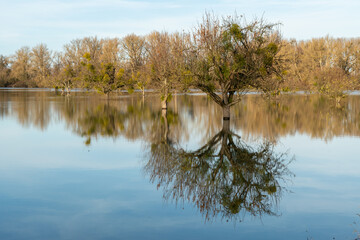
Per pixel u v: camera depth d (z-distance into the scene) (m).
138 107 40.69
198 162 13.73
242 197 9.47
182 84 26.33
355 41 72.88
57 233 7.03
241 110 37.16
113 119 28.56
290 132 21.64
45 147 16.84
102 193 9.70
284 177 11.49
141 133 21.34
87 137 19.97
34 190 9.95
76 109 37.47
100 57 79.56
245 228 7.36
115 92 68.75
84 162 13.66
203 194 9.71
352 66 69.81
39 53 94.88
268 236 6.93
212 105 45.31
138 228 7.30
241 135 20.55
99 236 6.88
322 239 6.77
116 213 8.17
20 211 8.29
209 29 25.77
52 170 12.36
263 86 25.38
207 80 25.16
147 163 13.50
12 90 90.00
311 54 72.12
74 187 10.30
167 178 11.38
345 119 27.83
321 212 8.29
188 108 40.28
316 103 45.38
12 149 16.33
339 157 14.48
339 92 43.69
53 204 8.80
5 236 6.89
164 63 33.97
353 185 10.53
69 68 68.19
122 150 16.12
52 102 48.22
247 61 24.34
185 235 6.97
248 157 14.65
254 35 24.88
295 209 8.52
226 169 12.60
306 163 13.47
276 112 34.28
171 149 16.41
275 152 15.63
